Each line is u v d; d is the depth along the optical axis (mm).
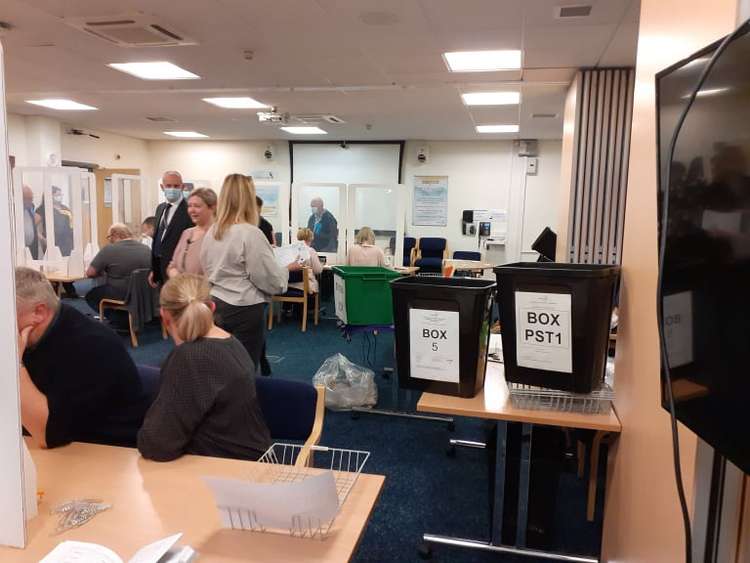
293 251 5918
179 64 4938
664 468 1182
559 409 1707
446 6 3420
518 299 1665
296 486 989
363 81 5469
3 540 1024
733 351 706
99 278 5430
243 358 1652
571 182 5023
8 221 951
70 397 1502
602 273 1562
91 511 1140
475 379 1786
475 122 7637
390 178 9875
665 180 889
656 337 1272
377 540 2191
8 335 981
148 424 1424
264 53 4543
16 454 1004
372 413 3514
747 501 896
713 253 758
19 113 7742
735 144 698
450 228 9781
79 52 4574
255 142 10336
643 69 1493
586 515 2398
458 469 2793
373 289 3578
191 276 1654
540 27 3762
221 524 1099
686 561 909
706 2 1029
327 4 3430
